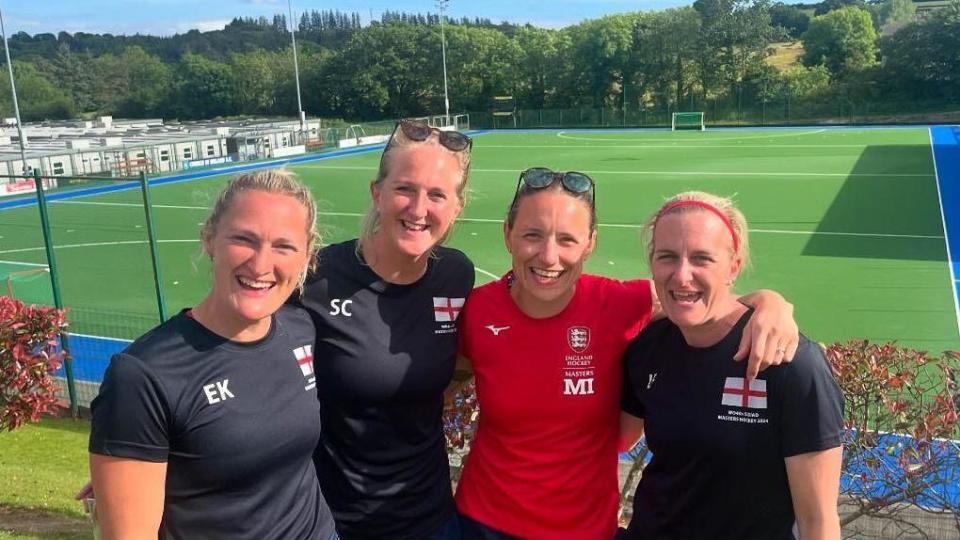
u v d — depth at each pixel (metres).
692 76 72.75
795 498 2.72
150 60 101.94
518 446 3.29
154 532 2.41
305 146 48.00
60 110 92.69
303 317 3.04
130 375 2.38
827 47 71.75
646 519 3.04
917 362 4.77
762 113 63.44
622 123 64.81
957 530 4.73
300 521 2.75
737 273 2.94
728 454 2.75
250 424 2.55
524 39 78.56
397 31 80.38
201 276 16.45
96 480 2.38
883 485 4.77
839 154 36.72
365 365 3.14
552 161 38.53
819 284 15.00
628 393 3.27
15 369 6.70
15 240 21.06
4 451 8.27
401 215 3.15
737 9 70.38
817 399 2.65
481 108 77.75
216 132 53.41
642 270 16.70
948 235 18.73
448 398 3.92
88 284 16.05
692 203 2.84
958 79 61.47
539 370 3.22
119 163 39.03
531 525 3.27
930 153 35.59
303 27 161.00
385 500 3.27
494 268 17.20
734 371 2.78
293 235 2.59
